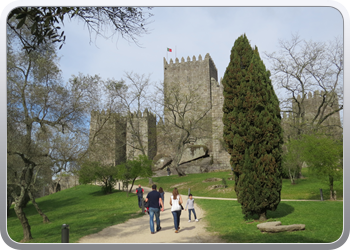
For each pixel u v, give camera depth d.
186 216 16.31
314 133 25.59
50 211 25.73
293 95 31.59
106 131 19.17
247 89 13.27
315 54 29.00
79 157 16.55
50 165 16.81
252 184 12.84
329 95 29.05
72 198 33.41
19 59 15.65
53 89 16.08
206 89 57.50
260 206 12.66
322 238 9.45
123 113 23.67
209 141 54.44
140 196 20.08
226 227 12.31
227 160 48.97
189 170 48.25
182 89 59.09
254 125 13.02
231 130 13.64
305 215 13.80
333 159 19.94
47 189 50.09
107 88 23.73
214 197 25.84
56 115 16.36
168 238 10.83
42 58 15.59
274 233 10.45
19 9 7.38
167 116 53.50
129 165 29.67
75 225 15.41
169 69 61.03
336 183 25.75
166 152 56.78
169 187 35.53
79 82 16.88
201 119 46.25
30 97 15.38
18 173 19.77
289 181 28.86
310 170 22.44
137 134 42.59
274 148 12.85
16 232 15.93
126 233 12.20
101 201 27.64
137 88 42.19
